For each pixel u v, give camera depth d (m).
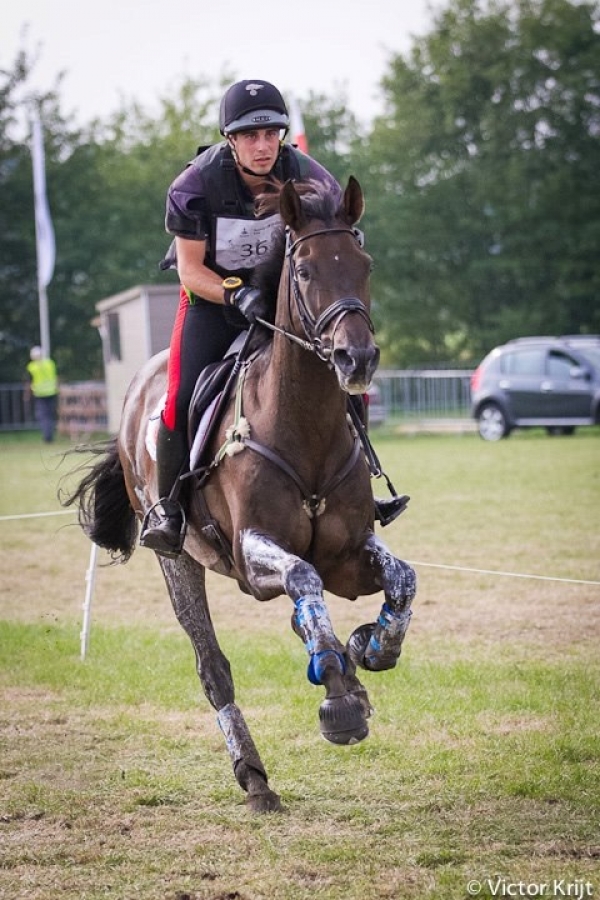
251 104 7.16
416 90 58.44
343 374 5.93
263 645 11.31
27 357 55.81
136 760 8.12
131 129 64.88
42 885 6.05
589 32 54.53
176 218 7.34
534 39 54.41
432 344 60.31
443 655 10.81
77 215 56.34
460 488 23.47
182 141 62.59
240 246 7.36
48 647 11.43
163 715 9.20
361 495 6.77
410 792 7.33
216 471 7.05
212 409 7.14
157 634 11.96
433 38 57.00
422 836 6.58
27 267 55.34
